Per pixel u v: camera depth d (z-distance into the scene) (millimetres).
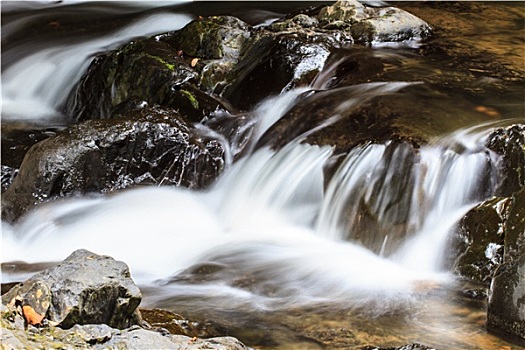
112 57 9680
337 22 9539
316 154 6969
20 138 9273
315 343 4680
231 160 7680
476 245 5637
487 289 5371
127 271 3799
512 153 6109
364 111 7230
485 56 8789
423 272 5852
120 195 7281
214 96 8688
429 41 9367
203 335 4691
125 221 7012
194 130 7875
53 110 10398
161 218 7055
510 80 7992
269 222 6883
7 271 6125
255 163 7410
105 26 11859
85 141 7266
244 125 7898
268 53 8656
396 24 9367
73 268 3703
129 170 7426
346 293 5445
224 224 7016
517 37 9562
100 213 7094
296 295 5426
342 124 7176
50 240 6844
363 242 6301
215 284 5680
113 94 9469
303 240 6480
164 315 4793
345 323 4938
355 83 8008
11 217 7137
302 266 5930
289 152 7191
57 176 7137
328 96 7750
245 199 7207
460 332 4801
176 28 11641
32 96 10625
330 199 6633
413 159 6320
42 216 7012
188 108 8234
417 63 8547
